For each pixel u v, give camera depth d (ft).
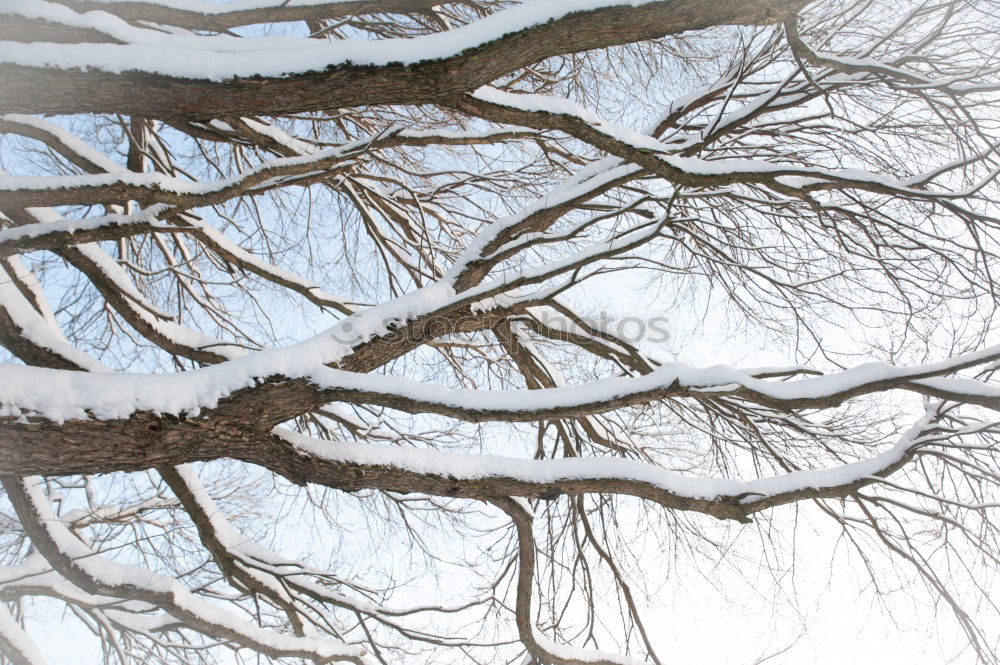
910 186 10.07
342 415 16.01
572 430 16.65
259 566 13.64
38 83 7.80
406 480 10.45
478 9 14.34
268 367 9.52
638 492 10.51
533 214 11.98
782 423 13.74
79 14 8.18
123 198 9.47
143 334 13.21
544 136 12.68
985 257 10.65
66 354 10.43
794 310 14.28
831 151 13.52
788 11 8.36
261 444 9.93
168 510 16.30
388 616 14.97
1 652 11.42
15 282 11.72
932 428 9.84
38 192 8.96
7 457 8.25
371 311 10.90
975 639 10.16
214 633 12.69
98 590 11.82
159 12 9.58
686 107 13.85
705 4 8.11
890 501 10.35
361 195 16.96
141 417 8.72
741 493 10.22
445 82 8.61
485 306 12.59
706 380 9.73
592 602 16.46
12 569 12.46
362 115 14.79
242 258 14.82
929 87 9.12
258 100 8.53
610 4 8.15
